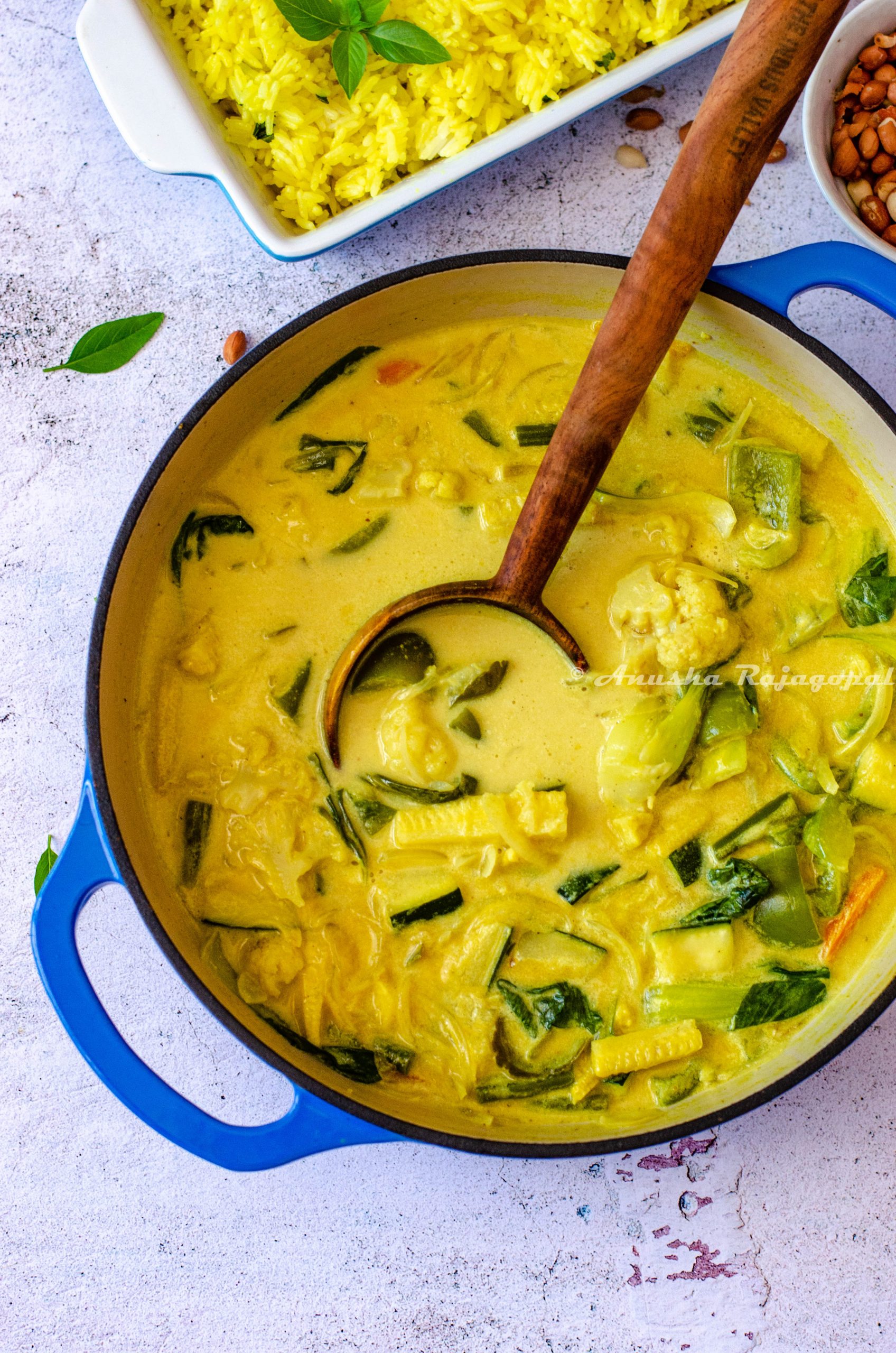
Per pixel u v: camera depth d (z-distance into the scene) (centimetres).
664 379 70
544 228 75
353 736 68
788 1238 73
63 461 75
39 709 74
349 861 68
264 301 75
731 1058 68
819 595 70
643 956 68
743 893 68
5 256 75
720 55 75
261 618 69
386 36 69
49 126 75
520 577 66
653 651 68
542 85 71
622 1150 64
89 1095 74
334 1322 73
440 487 68
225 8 70
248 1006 67
